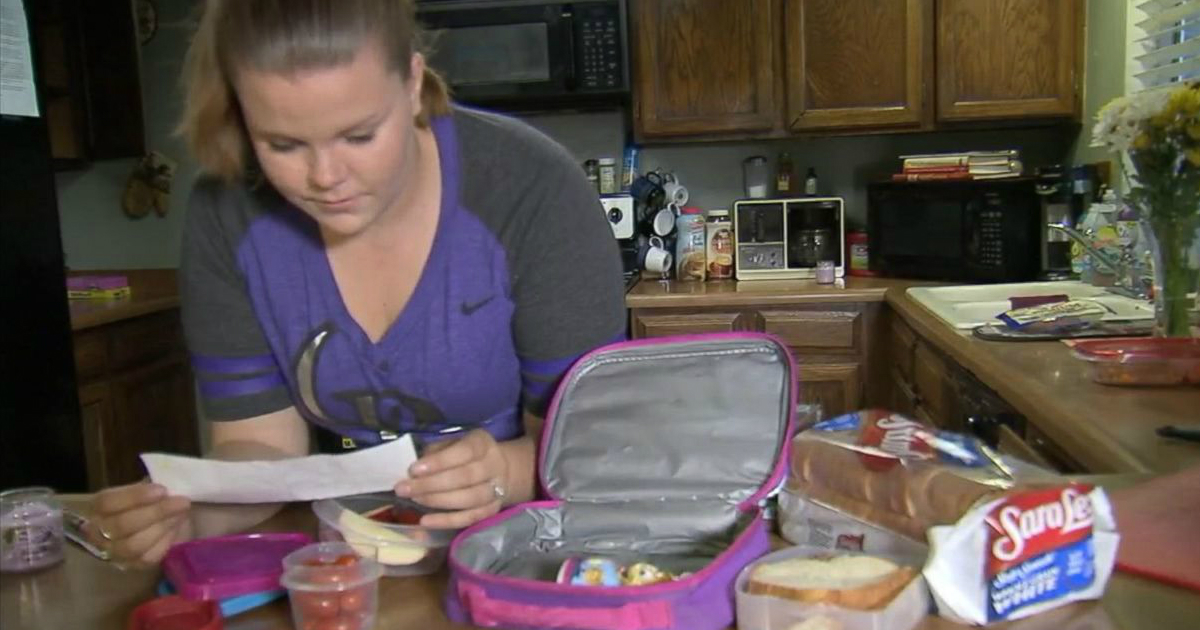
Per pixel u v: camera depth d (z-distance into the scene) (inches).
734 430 36.6
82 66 130.2
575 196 42.8
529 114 134.4
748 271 127.0
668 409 37.4
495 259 42.1
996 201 111.8
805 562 30.7
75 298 124.9
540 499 38.4
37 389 88.4
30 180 87.3
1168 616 29.7
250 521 40.9
